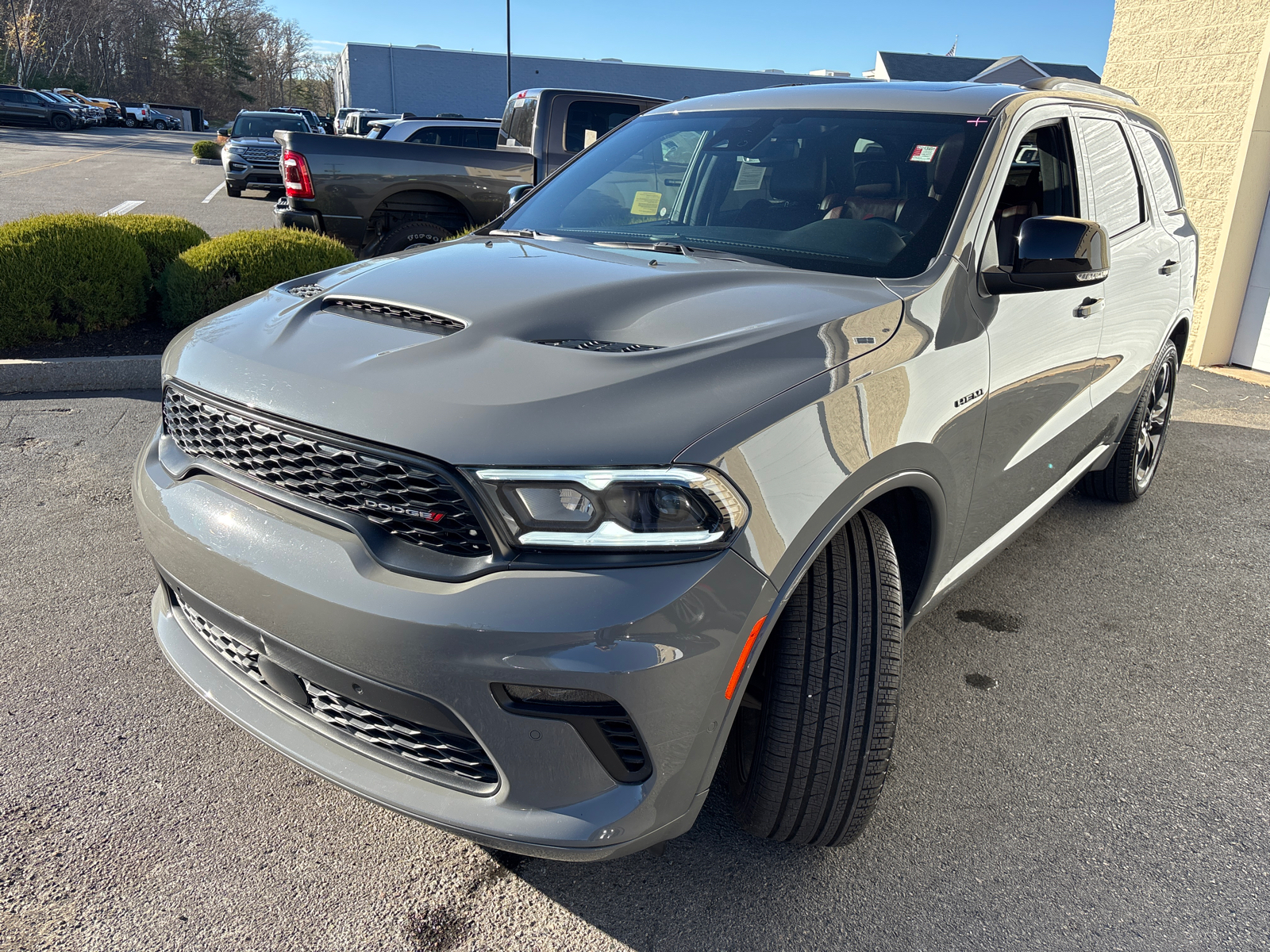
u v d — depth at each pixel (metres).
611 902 2.02
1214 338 7.72
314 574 1.68
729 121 3.21
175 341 2.27
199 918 1.92
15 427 4.95
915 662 3.07
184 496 1.96
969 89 3.03
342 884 2.04
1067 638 3.27
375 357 1.83
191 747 2.46
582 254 2.57
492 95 50.97
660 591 1.54
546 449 1.55
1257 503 4.66
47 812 2.20
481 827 1.66
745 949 1.91
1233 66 7.27
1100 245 2.34
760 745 1.91
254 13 92.50
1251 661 3.16
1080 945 1.95
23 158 25.16
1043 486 3.12
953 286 2.33
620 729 1.62
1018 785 2.47
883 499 2.31
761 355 1.85
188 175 23.20
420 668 1.58
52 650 2.88
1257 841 2.28
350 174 7.95
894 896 2.06
